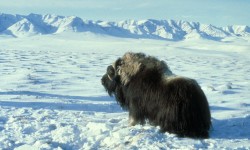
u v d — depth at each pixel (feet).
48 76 55.16
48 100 31.37
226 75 74.84
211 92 40.83
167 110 19.67
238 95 39.50
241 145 18.24
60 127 20.93
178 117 19.38
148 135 18.70
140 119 21.27
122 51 192.34
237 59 161.17
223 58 165.89
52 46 232.94
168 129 19.71
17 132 20.13
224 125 23.00
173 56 162.20
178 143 17.98
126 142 17.98
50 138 18.84
